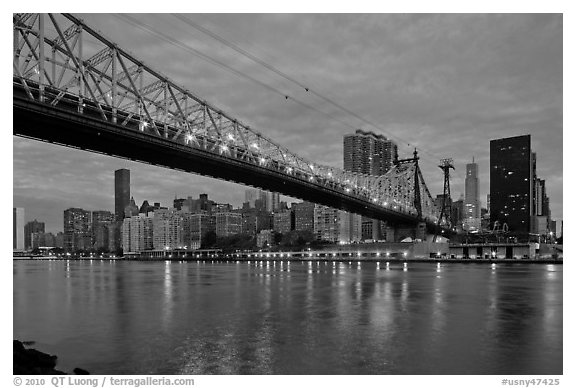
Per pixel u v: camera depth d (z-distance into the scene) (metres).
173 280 101.56
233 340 37.53
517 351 33.72
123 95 91.25
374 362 31.31
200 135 109.50
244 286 82.38
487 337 37.72
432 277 96.81
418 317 46.66
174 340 37.91
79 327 44.00
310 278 99.81
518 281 85.12
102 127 83.69
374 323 43.72
